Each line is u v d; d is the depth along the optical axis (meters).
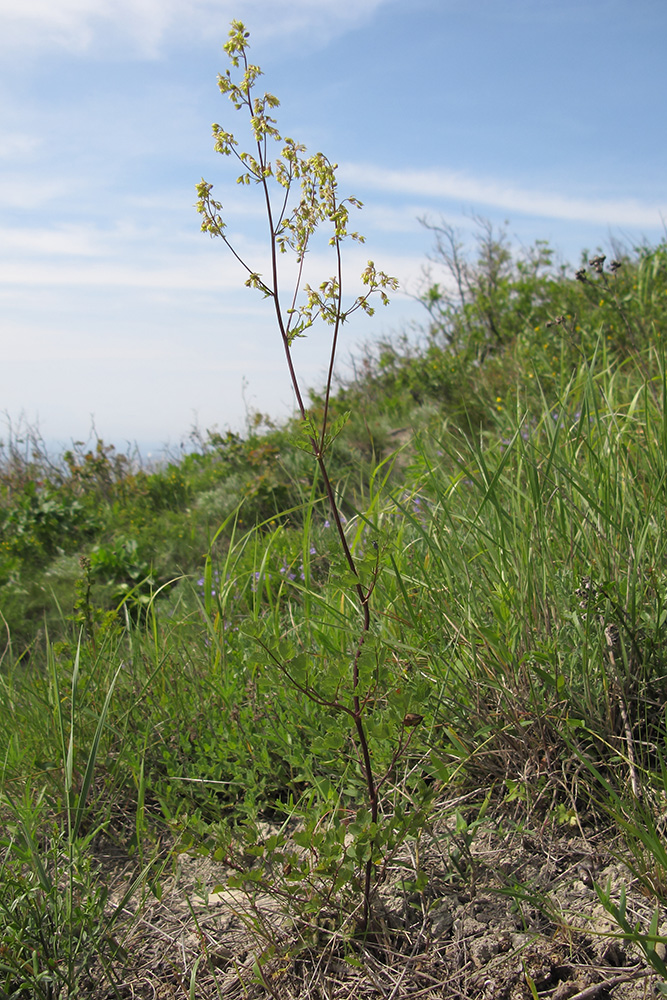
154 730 2.59
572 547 2.33
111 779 2.37
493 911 1.70
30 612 6.10
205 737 2.51
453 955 1.61
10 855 2.08
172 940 1.81
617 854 1.74
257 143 1.64
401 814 1.64
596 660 2.09
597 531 2.37
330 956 1.66
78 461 10.00
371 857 1.60
